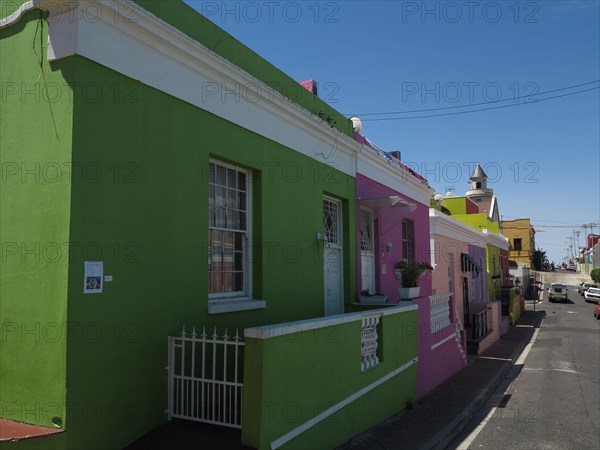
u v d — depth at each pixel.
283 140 7.64
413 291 10.09
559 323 29.47
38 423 4.24
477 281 23.55
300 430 5.03
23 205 4.50
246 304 6.39
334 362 5.88
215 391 5.34
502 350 17.34
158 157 5.16
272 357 4.57
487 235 25.44
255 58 7.10
